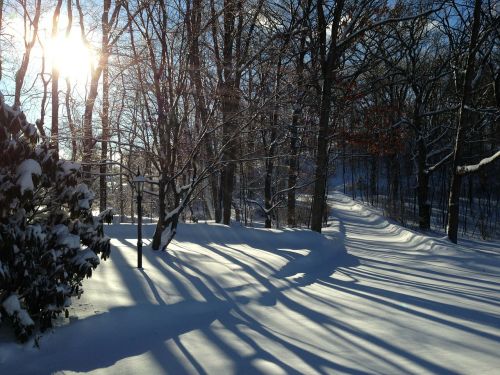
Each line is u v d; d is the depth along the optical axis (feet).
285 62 59.93
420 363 17.10
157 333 19.97
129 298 22.70
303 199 123.34
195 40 36.94
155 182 35.37
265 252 42.06
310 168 81.82
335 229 84.53
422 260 49.19
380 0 65.36
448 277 38.60
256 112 39.73
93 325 19.21
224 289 26.89
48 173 18.34
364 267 43.21
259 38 56.95
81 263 19.40
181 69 35.42
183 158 40.19
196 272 29.71
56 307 17.78
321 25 62.34
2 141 16.92
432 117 111.34
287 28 64.44
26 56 69.51
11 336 17.40
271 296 27.48
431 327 22.18
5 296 17.01
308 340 19.76
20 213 17.46
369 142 71.31
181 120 37.29
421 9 77.51
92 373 15.70
